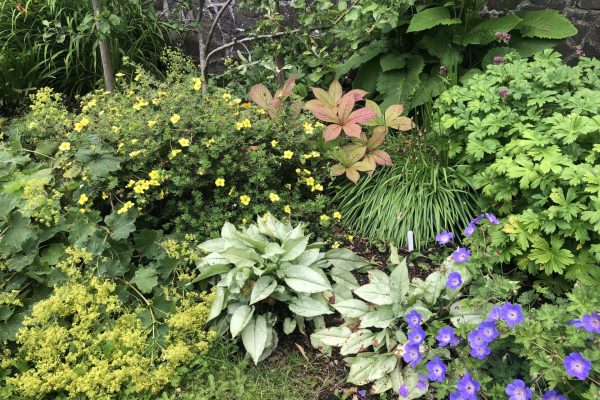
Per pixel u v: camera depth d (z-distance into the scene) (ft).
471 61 16.08
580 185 9.37
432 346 8.98
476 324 8.18
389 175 12.47
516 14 16.28
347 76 17.65
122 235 10.13
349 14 13.30
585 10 16.58
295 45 14.80
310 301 9.77
